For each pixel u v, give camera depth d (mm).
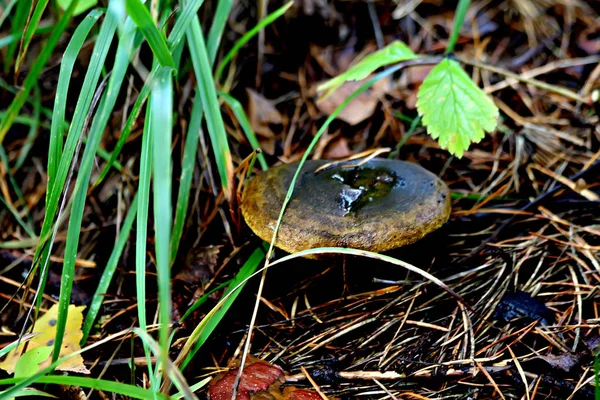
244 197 660
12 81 754
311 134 749
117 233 707
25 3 711
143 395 584
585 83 759
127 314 670
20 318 673
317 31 775
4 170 743
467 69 771
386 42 781
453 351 632
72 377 588
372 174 660
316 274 674
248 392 612
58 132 615
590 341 626
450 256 675
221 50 758
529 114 751
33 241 715
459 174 727
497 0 799
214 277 676
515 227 688
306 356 638
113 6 562
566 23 790
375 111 751
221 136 659
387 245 629
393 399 614
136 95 722
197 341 622
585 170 695
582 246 667
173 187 719
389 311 654
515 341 630
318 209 638
